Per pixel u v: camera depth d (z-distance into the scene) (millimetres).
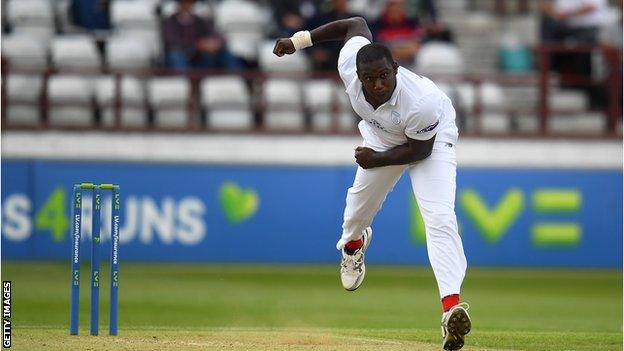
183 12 52500
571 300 39031
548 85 52969
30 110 51375
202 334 24703
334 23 22406
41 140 49812
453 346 20688
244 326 29250
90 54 52438
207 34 52719
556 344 24328
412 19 53500
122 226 49031
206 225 49750
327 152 51031
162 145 50406
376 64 19719
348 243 24406
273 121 52625
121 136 50188
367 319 32125
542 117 52875
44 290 38062
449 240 21219
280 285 42094
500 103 56062
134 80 52531
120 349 21500
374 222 50156
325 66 53406
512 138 52062
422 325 30531
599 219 51438
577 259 51156
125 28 55125
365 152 21453
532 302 38188
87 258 48938
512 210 50875
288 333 25531
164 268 47344
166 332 25047
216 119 52062
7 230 48500
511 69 59062
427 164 21547
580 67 56438
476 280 45531
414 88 20516
